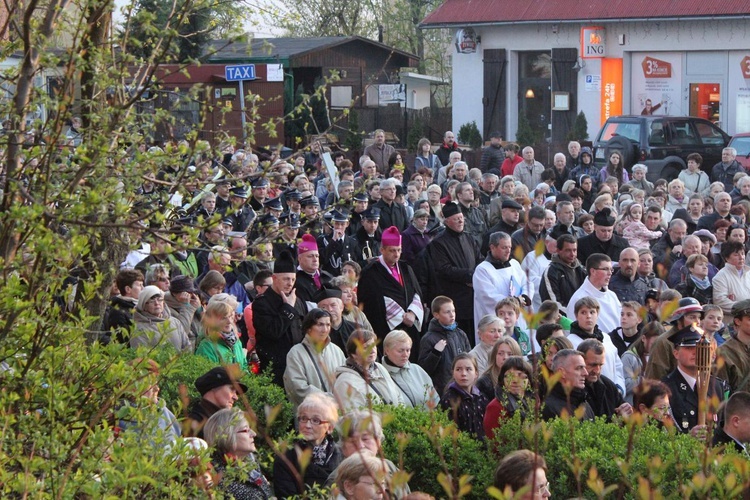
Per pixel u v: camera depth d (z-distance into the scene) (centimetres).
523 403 1021
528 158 3278
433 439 577
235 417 766
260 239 722
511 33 5091
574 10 4838
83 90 718
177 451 625
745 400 921
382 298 1562
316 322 1202
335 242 1855
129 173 659
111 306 1245
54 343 670
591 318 1307
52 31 709
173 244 634
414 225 1955
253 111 784
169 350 1177
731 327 1698
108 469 569
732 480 489
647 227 2152
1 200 676
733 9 4456
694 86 4656
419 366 1297
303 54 5128
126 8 714
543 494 690
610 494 865
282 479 938
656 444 887
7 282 642
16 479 591
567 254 1577
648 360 1202
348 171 2595
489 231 1958
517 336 1398
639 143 3862
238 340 1297
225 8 761
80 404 675
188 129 781
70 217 633
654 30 4700
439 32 7556
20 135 675
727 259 1725
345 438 478
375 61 5438
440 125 5438
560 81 4959
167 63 729
